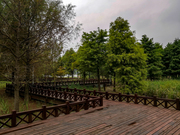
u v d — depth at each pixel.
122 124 5.42
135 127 5.11
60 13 8.77
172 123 5.61
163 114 7.00
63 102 11.33
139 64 15.22
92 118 6.19
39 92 14.05
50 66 10.73
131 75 14.33
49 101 12.81
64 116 6.49
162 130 4.85
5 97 16.08
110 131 4.70
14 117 5.02
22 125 5.16
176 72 29.16
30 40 8.39
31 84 17.69
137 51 14.86
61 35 8.59
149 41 26.61
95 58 17.89
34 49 8.48
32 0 8.71
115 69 15.15
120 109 8.03
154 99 8.89
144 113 7.16
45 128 4.93
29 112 5.47
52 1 9.09
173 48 30.41
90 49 17.77
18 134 4.38
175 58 29.30
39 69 10.41
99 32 19.05
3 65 8.71
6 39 8.13
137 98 9.76
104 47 18.53
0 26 7.41
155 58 26.86
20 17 8.00
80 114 6.88
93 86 27.09
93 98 8.80
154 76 27.75
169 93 13.12
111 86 29.98
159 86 15.41
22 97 16.19
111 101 10.69
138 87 14.38
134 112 7.35
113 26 16.78
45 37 8.66
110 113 7.11
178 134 4.53
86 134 4.42
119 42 15.62
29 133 4.47
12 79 8.77
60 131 4.65
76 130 4.75
